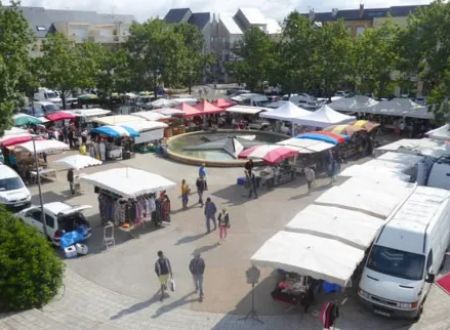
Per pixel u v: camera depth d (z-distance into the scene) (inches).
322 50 1852.9
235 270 605.0
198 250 669.3
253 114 1627.7
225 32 3789.4
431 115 1347.2
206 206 725.3
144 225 767.7
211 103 1630.2
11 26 1182.9
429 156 943.7
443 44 1393.9
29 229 553.6
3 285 486.9
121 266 622.8
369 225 547.2
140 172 797.9
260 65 2336.4
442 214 597.6
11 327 463.5
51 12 3361.2
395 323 482.3
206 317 495.2
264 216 804.0
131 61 2103.8
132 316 497.7
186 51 2277.3
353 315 496.7
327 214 572.7
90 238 717.3
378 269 510.9
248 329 471.8
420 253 510.9
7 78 867.4
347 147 1230.3
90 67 1904.5
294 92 2007.9
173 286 549.3
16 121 1307.8
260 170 1070.4
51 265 528.7
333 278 447.5
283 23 2004.2
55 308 511.8
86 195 933.8
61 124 1572.3
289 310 507.5
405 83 1585.9
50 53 1784.0
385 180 721.0
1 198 829.2
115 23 3408.0
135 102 2126.0
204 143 1330.0
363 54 1732.3
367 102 1505.9
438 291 555.8
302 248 490.6
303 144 1010.7
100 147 1203.2
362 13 3240.7
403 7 3026.6
